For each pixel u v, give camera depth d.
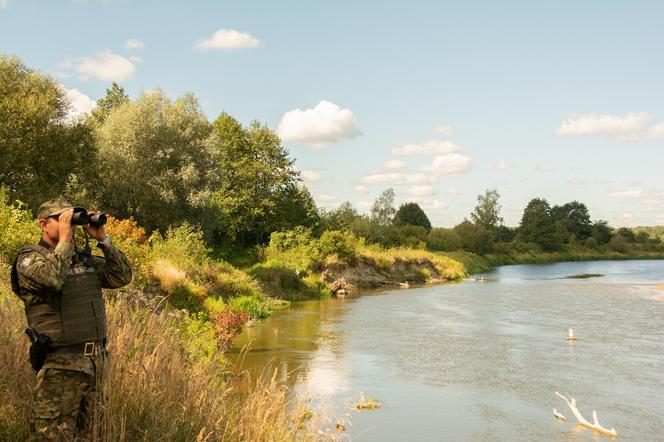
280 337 19.25
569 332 19.52
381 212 83.44
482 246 93.94
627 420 10.90
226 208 47.44
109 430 4.11
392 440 9.50
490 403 11.91
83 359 3.83
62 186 32.09
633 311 27.08
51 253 3.66
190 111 39.38
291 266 38.16
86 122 32.94
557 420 10.87
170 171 36.09
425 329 21.56
